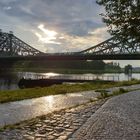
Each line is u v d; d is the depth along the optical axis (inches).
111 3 494.3
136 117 533.6
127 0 471.2
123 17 481.1
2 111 617.0
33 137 378.9
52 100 845.2
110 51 3887.8
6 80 3356.3
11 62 5300.2
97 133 400.5
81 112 604.1
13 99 824.9
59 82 2628.0
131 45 498.9
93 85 1574.8
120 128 433.4
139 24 470.3
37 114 589.6
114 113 584.4
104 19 505.7
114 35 514.9
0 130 418.0
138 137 377.4
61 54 4256.9
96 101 824.3
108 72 7303.2
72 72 6323.8
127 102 788.6
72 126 453.7
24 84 2659.9
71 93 1098.7
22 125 456.8
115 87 1512.1
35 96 928.9
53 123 477.7
